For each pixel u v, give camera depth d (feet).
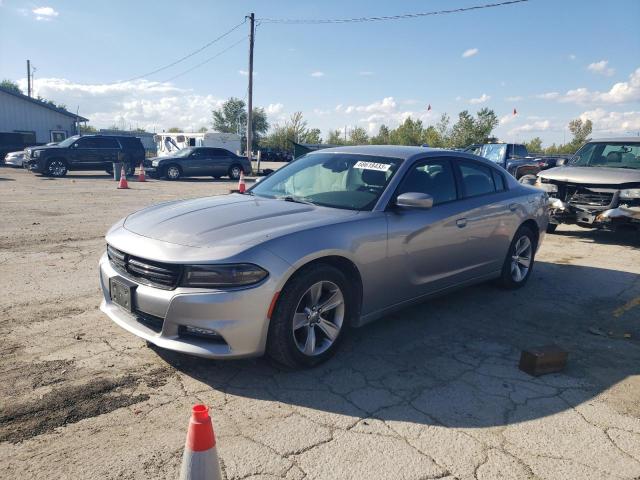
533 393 11.35
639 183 26.89
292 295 11.19
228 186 64.75
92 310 15.34
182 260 10.59
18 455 8.50
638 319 16.48
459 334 14.74
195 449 6.54
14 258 21.52
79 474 8.11
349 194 14.21
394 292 13.89
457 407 10.63
